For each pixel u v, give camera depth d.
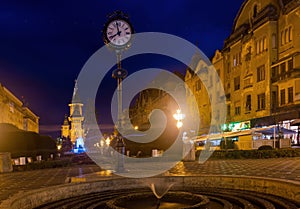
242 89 45.06
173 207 9.42
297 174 15.02
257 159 28.69
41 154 35.22
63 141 83.62
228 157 30.75
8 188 14.44
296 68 34.09
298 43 34.31
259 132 36.22
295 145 33.94
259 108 40.91
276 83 37.50
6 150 31.39
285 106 35.56
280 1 37.84
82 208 10.10
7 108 71.88
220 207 9.83
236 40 46.62
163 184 13.12
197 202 9.46
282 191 10.41
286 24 36.47
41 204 10.71
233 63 48.28
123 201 9.80
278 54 38.16
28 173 22.55
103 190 12.92
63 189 11.70
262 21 39.56
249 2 44.62
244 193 11.32
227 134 40.47
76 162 35.75
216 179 12.84
